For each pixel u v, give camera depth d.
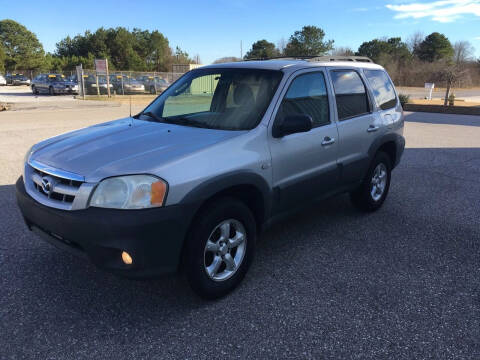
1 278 3.38
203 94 3.94
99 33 71.31
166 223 2.64
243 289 3.31
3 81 51.28
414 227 4.75
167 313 2.96
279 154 3.45
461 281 3.49
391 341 2.67
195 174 2.79
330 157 4.11
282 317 2.92
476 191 6.35
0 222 4.59
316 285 3.39
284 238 4.38
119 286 3.30
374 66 5.21
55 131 11.57
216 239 3.09
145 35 80.56
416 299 3.19
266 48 80.81
